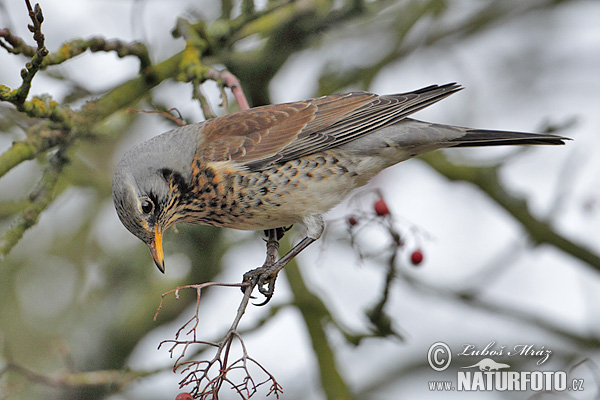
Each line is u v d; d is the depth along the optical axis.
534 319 12.90
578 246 12.52
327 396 11.05
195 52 10.23
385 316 9.89
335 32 14.38
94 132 10.91
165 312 12.89
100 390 12.78
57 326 13.16
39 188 9.31
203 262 12.85
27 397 12.46
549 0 14.50
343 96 10.32
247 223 9.83
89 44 9.42
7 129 11.46
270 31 11.70
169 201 9.55
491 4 14.64
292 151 9.66
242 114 10.00
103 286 13.45
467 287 13.33
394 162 10.23
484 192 12.85
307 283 12.07
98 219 13.89
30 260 13.80
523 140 9.80
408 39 14.13
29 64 8.34
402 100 10.11
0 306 13.28
